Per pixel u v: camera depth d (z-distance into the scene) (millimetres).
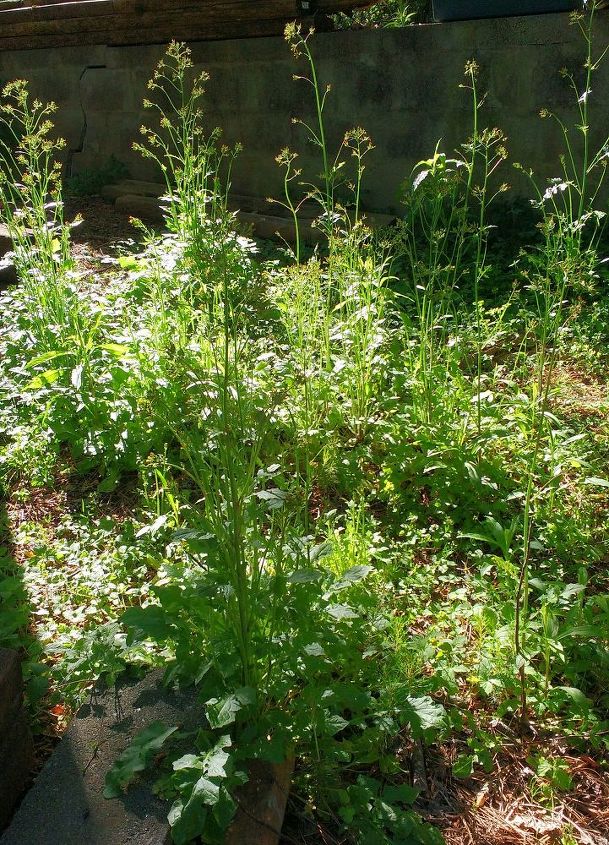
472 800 2613
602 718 2891
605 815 2561
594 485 4125
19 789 2514
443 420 4285
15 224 5426
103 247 8102
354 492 3926
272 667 2590
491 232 7668
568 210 7742
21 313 5465
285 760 2516
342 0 8664
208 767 2209
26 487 4453
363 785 2518
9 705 2445
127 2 9469
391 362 4770
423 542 3734
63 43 10211
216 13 8938
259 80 8961
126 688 2713
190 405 3555
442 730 2777
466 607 3275
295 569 2602
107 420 4566
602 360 5598
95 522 4055
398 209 8562
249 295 2615
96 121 10344
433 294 4676
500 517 3928
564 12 7387
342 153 8750
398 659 2812
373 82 8344
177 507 3775
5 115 11047
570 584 3242
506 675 2893
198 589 2430
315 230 7930
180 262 5586
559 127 7648
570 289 6418
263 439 2676
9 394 5078
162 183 10031
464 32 7777
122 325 5324
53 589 3568
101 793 2330
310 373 4309
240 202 9086
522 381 5203
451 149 8188
